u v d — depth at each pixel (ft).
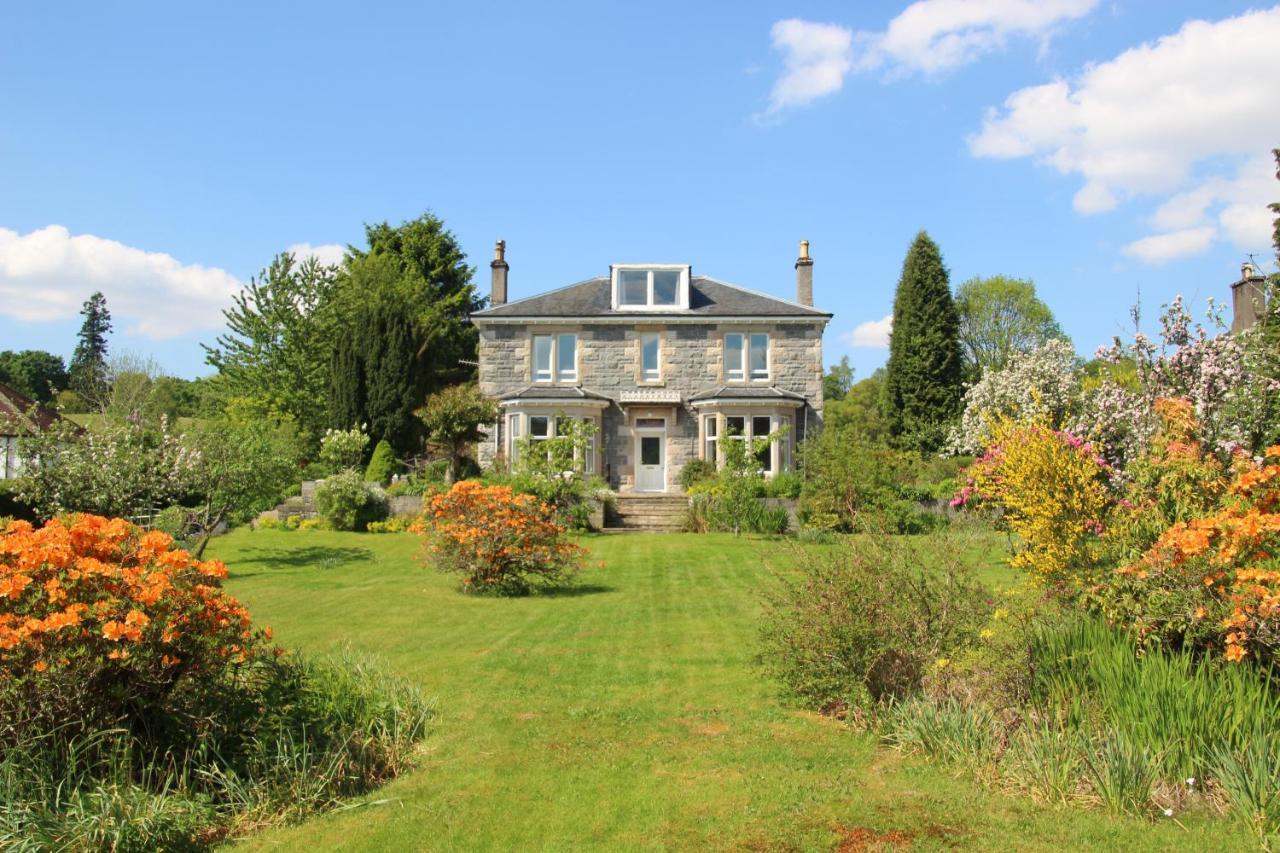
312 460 111.75
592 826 16.97
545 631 35.60
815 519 69.72
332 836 16.62
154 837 15.65
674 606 41.14
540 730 22.91
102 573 17.35
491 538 44.47
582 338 99.35
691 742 21.88
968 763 19.38
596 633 35.14
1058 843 15.74
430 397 92.32
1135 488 25.50
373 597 44.39
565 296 103.14
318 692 21.21
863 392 205.87
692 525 78.74
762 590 30.09
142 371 157.48
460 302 153.89
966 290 170.91
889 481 72.38
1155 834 15.89
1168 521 23.54
